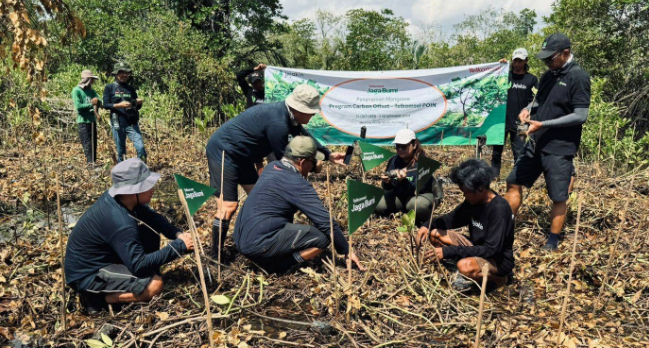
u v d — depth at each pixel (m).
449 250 3.56
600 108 8.80
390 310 3.43
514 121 7.02
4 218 5.43
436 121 7.44
